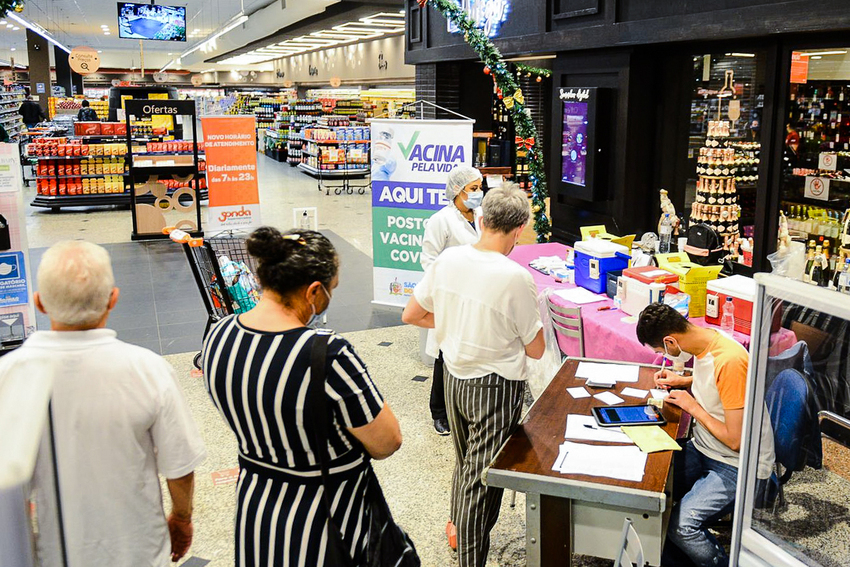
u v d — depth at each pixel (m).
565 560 2.30
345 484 1.76
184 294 7.41
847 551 1.68
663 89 6.36
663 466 2.28
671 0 5.59
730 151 6.05
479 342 2.50
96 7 23.53
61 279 1.66
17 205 5.33
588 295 4.30
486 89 10.13
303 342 1.67
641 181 6.67
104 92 43.53
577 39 6.70
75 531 1.70
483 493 2.54
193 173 10.45
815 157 5.29
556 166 7.60
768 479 1.71
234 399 1.71
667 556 2.64
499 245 2.52
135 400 1.73
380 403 1.74
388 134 5.69
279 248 1.72
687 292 3.82
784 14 4.63
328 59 29.92
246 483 1.80
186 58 43.78
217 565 3.00
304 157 19.48
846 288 4.63
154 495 1.82
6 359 1.65
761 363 1.62
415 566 1.93
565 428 2.57
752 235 5.87
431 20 9.62
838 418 1.87
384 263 5.98
